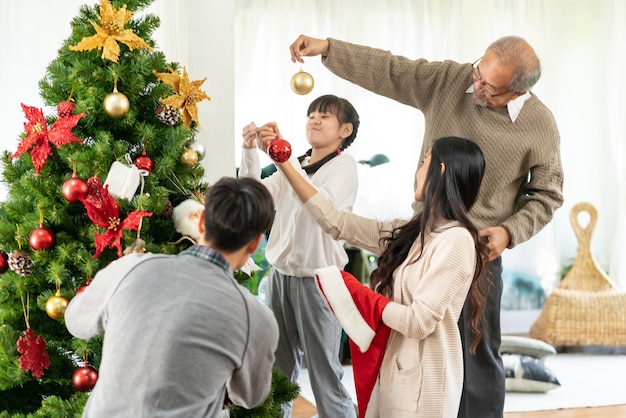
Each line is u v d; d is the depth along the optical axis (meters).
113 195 1.80
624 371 4.32
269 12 4.46
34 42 2.92
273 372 2.11
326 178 2.65
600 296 4.75
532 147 2.46
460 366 1.81
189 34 2.46
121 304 1.34
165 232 1.98
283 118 4.48
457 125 2.51
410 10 4.64
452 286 1.74
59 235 1.86
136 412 1.28
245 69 4.42
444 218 1.84
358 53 2.52
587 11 5.26
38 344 1.83
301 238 2.58
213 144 2.49
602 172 5.28
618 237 4.97
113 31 1.86
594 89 5.27
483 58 2.37
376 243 2.06
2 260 1.91
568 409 3.53
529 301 5.16
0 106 2.92
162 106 1.95
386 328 1.80
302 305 2.61
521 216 2.43
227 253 1.41
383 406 1.83
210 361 1.31
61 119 1.80
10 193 1.94
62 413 1.76
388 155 4.65
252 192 1.40
